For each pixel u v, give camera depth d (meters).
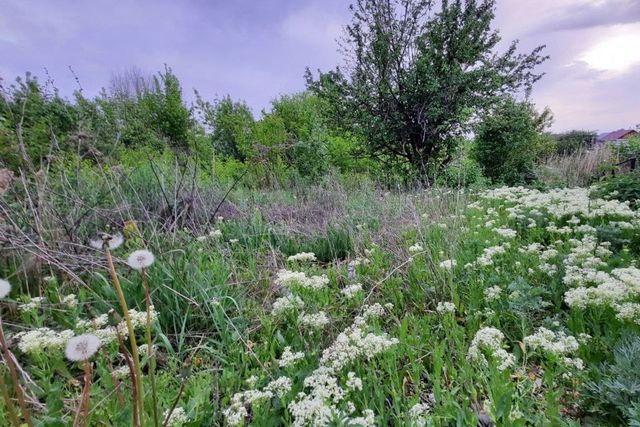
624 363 1.79
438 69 12.23
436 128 12.12
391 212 6.00
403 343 2.21
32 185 3.85
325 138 13.01
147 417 1.42
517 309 2.47
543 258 3.20
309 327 2.48
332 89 13.22
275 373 2.08
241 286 3.33
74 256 2.93
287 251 4.69
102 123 6.34
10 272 2.89
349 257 4.28
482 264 3.19
